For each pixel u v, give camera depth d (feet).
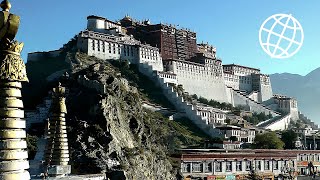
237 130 618.03
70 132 287.89
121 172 257.34
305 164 470.39
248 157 375.04
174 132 547.08
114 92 364.38
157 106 644.69
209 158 347.56
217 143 453.17
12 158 50.90
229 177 356.38
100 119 304.50
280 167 405.59
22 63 52.65
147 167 306.96
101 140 286.66
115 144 288.71
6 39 50.67
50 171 114.01
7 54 51.13
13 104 52.06
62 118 118.83
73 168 252.01
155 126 444.55
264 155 390.83
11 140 51.37
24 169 52.08
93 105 315.58
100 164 262.06
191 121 648.79
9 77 51.13
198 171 341.21
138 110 385.91
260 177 379.55
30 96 508.53
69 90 359.87
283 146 554.87
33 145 282.97
